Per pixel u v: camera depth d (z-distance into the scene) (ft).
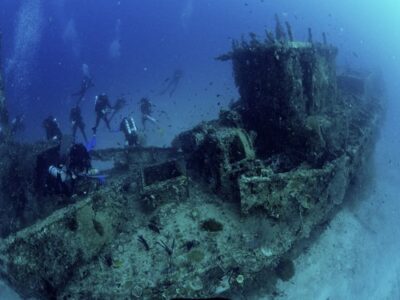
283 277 22.48
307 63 26.58
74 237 18.85
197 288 18.04
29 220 24.88
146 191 22.74
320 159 24.66
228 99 65.67
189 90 74.69
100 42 177.17
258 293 21.21
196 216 22.27
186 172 26.48
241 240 20.36
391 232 27.78
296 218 21.59
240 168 22.80
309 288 22.26
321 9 190.39
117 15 255.29
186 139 29.12
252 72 26.99
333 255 24.63
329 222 26.78
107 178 28.91
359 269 23.94
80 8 286.66
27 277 17.19
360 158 29.04
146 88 81.66
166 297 17.67
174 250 19.92
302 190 21.34
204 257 19.27
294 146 25.57
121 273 18.88
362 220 28.55
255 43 25.91
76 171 25.91
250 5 219.20
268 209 21.02
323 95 28.48
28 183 26.25
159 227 21.74
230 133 23.41
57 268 17.95
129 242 20.94
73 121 45.14
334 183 23.68
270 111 26.48
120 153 30.89
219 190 23.94
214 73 89.61
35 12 253.03
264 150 27.66
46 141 30.35
